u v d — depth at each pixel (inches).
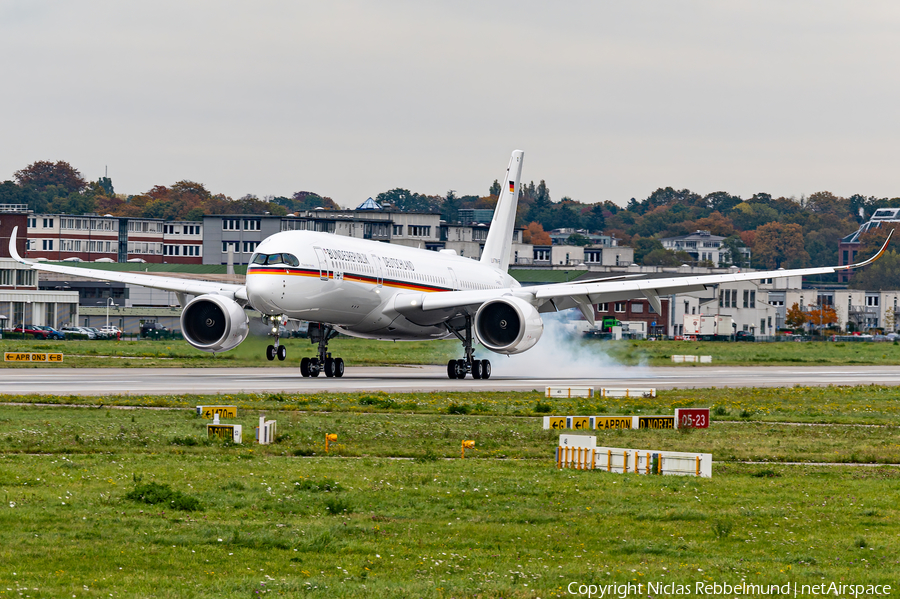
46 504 2888.8
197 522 2751.0
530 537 2684.5
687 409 5073.8
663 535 2746.1
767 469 3816.4
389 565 2384.4
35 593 2085.4
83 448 3998.5
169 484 3253.0
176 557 2396.7
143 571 2278.5
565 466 3818.9
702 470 3634.4
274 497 3078.2
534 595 2176.4
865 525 2888.8
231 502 3002.0
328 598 2122.3
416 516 2893.7
